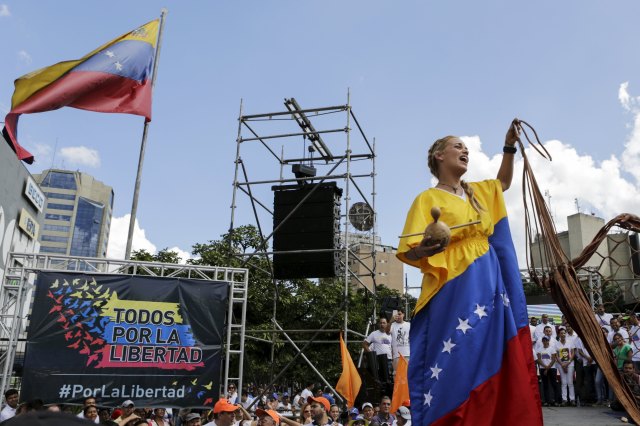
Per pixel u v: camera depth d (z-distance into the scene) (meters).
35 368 13.73
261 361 29.86
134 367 14.36
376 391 12.77
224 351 16.64
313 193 16.41
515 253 3.79
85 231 149.25
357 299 30.67
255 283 29.50
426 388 3.41
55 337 14.05
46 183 148.88
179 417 14.83
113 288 14.71
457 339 3.38
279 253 16.12
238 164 17.50
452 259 3.61
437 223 3.22
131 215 16.09
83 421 0.99
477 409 3.27
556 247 3.62
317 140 18.17
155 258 30.30
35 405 10.60
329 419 11.70
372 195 19.56
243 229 31.08
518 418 3.25
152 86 17.12
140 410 13.58
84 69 15.64
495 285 3.56
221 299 15.55
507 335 3.46
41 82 15.35
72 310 14.31
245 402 18.69
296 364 30.55
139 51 16.34
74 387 13.85
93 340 14.24
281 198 16.69
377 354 12.74
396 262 77.69
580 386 12.21
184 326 14.99
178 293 15.16
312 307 30.17
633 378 5.37
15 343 14.34
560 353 12.62
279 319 29.78
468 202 3.80
